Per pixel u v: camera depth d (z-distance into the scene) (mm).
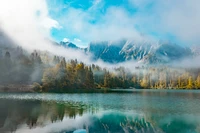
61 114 44344
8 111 45969
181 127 35375
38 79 146625
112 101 73438
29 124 34375
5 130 30453
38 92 116938
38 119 38406
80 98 83562
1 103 60750
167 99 83125
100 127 34406
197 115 45875
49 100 72000
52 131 30812
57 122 36688
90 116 43375
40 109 49875
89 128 33438
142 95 107938
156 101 74500
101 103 66375
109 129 33406
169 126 36125
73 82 159875
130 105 62156
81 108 54406
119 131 32406
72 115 43719
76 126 34375
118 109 53781
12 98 77062
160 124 37438
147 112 49156
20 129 31188
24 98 77750
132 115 45656
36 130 30906
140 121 39531
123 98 86812
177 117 43719
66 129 32219
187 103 67750
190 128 34844
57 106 56688
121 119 41125
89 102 69000
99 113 47406
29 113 44031
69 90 143875
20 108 50906
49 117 40625
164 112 49781
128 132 31984
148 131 32875
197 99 83000
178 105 62250
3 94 97438
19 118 38781
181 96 100562
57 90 138000
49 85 139750
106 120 39906
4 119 37500
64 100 73562
